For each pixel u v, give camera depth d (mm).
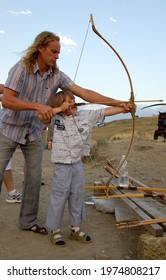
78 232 2432
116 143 7352
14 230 2615
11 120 2303
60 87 2443
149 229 2102
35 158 2439
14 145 2367
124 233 2582
